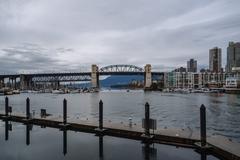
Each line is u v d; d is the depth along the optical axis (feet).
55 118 152.66
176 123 181.47
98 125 126.93
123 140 111.24
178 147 98.58
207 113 242.99
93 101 439.22
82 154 94.68
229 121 192.85
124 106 331.16
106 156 91.71
